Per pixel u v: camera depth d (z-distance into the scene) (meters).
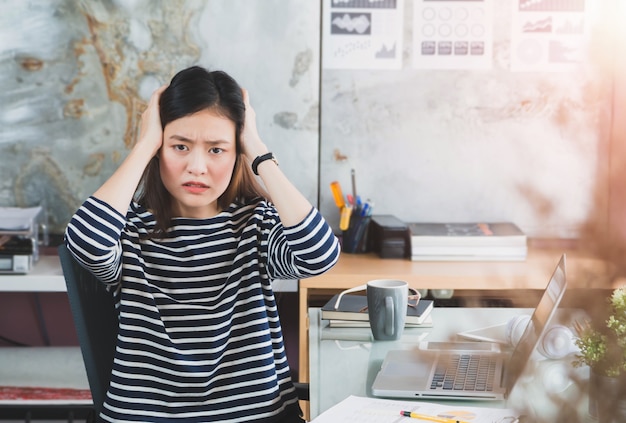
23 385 2.61
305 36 2.99
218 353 1.45
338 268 2.69
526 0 3.02
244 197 1.61
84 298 1.54
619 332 0.39
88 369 1.52
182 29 2.97
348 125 3.06
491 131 3.07
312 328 1.76
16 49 2.95
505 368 1.38
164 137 1.50
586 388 0.41
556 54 3.03
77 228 1.40
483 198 3.10
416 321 1.74
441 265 2.74
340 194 2.93
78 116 2.99
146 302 1.45
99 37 2.96
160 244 1.51
